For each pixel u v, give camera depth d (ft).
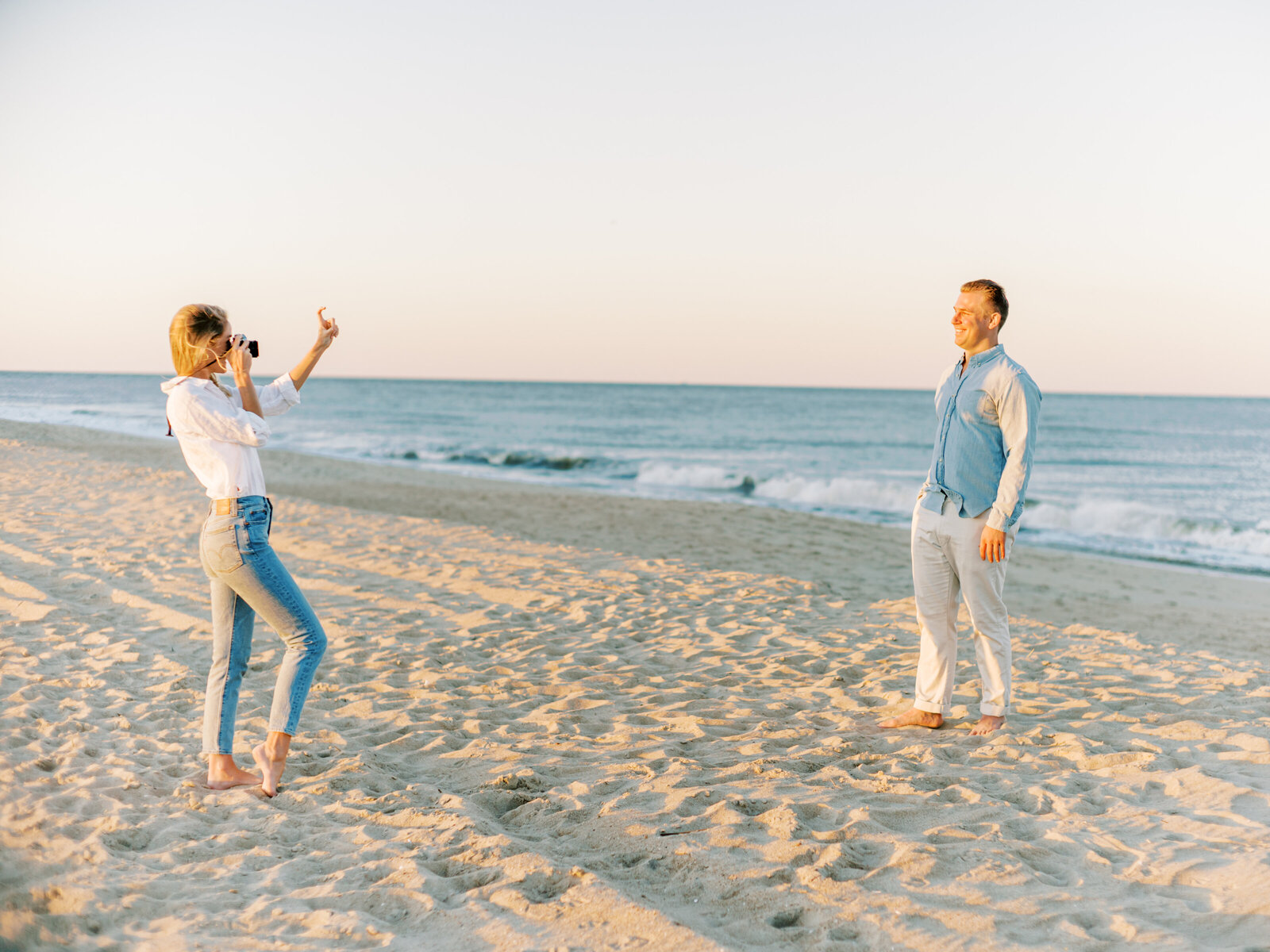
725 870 8.26
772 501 63.52
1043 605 27.35
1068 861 8.34
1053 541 48.73
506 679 15.79
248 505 10.03
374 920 7.41
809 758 11.54
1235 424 194.39
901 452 126.11
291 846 9.09
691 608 21.54
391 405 250.57
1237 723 12.65
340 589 23.21
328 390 380.17
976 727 12.69
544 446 124.06
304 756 11.85
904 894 7.73
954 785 10.39
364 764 11.39
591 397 355.15
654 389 542.57
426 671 16.10
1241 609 28.40
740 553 32.60
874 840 8.87
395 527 34.04
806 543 36.22
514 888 7.89
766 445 137.08
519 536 33.14
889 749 11.99
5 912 7.27
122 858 8.60
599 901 7.57
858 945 6.95
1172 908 7.27
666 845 8.84
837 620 20.76
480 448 111.24
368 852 8.78
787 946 7.00
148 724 12.75
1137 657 17.81
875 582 27.32
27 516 30.73
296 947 6.97
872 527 43.24
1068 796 10.04
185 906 7.64
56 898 7.63
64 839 8.82
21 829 9.02
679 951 6.80
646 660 17.26
